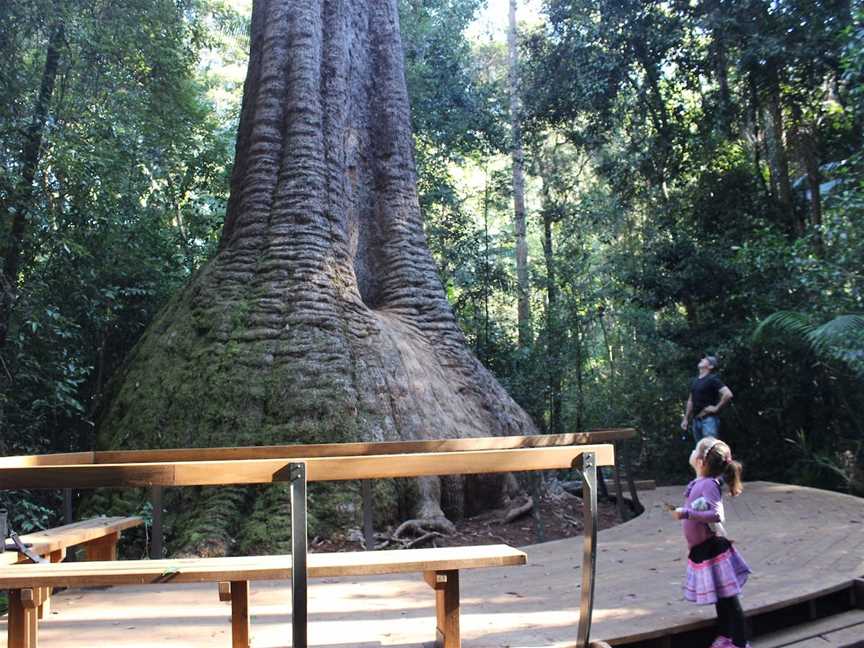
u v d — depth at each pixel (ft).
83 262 38.32
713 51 51.08
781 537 24.77
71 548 27.04
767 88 49.75
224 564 12.09
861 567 19.99
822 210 48.93
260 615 16.25
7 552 14.37
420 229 38.91
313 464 11.69
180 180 50.29
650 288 50.24
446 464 12.33
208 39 51.16
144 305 43.04
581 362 60.08
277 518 25.36
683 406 53.88
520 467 12.79
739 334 45.78
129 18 40.45
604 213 60.03
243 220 33.01
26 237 34.78
